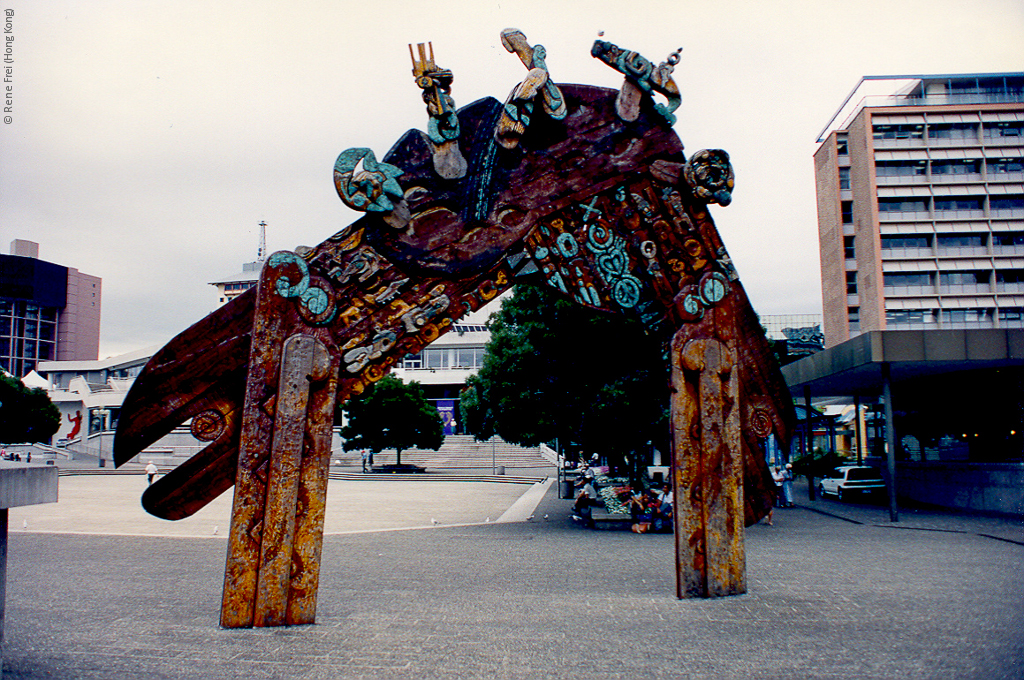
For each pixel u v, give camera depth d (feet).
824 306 185.26
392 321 26.81
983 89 167.43
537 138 28.63
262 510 24.72
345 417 200.95
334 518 69.77
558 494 102.89
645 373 57.06
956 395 77.61
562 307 55.31
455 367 234.38
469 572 36.65
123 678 18.39
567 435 65.98
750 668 19.40
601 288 29.53
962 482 73.67
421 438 156.04
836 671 19.08
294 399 25.21
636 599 28.84
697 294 29.96
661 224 29.86
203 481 25.85
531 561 40.50
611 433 62.90
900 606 26.84
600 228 29.48
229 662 19.94
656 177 29.73
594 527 59.26
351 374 26.45
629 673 18.98
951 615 25.30
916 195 163.94
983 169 163.22
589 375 59.06
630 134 29.60
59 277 341.41
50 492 18.07
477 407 87.45
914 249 163.53
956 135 164.45
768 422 31.89
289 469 24.93
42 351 343.67
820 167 184.85
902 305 162.30
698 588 28.71
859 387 88.63
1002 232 161.99
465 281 27.63
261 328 25.32
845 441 167.94
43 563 39.47
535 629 23.73
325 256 26.25
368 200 25.91
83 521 64.34
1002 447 70.18
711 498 29.09
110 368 271.28
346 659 20.24
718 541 29.04
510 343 63.31
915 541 47.93
